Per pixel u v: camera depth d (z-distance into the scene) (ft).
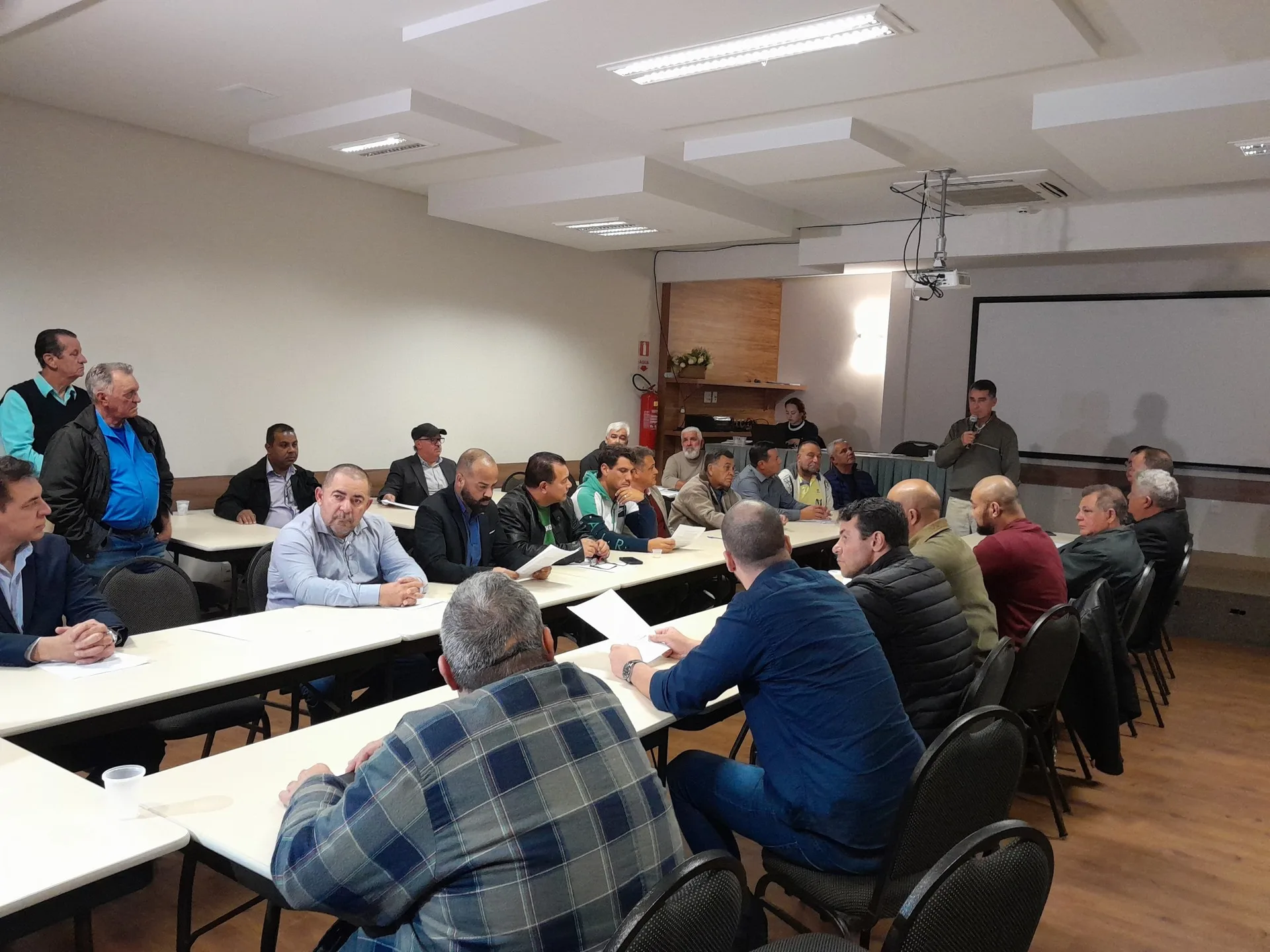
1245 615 18.99
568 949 4.01
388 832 4.05
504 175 19.51
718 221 20.34
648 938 3.76
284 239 19.21
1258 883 9.25
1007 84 12.46
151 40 12.23
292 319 19.52
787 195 19.74
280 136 15.96
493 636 4.55
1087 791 11.38
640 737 6.75
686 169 18.35
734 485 18.51
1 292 15.31
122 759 7.95
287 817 4.51
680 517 18.12
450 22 10.76
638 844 4.30
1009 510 11.34
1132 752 12.77
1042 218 19.94
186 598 9.69
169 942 7.41
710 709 8.21
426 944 4.05
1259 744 13.28
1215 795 11.41
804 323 32.45
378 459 21.50
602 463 14.65
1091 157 14.39
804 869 6.48
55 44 12.51
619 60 11.33
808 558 17.24
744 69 11.53
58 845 4.64
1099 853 9.74
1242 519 22.70
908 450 25.50
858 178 17.87
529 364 24.82
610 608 9.40
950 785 6.02
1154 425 23.61
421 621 9.10
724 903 4.05
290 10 11.00
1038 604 10.87
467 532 11.75
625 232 22.16
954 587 9.68
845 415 31.50
